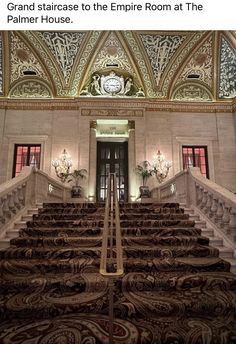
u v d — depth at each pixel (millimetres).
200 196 5465
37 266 3393
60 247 4039
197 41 11094
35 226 4820
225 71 11883
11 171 11391
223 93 12477
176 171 11609
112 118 11930
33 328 2395
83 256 3760
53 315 2607
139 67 12039
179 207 6176
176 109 12305
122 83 12391
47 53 11305
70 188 10469
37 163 11602
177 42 11180
